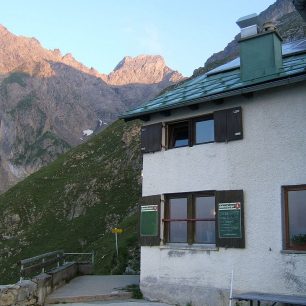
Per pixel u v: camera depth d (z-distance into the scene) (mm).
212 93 14258
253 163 13391
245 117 13805
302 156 12484
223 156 14094
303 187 12430
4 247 81438
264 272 12570
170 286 14547
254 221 13055
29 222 90438
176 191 15086
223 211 13664
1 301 12469
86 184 92688
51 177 105062
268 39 14406
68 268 18703
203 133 15070
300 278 11867
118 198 83438
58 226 84000
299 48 17250
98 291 15883
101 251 52688
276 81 12820
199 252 14070
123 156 95562
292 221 12516
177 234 15117
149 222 15523
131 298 15453
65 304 14344
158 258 15086
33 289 13758
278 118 13109
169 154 15547
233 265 13234
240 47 14945
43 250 74875
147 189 15922
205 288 13703
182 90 17188
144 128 16438
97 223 78125
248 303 12641
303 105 12688
